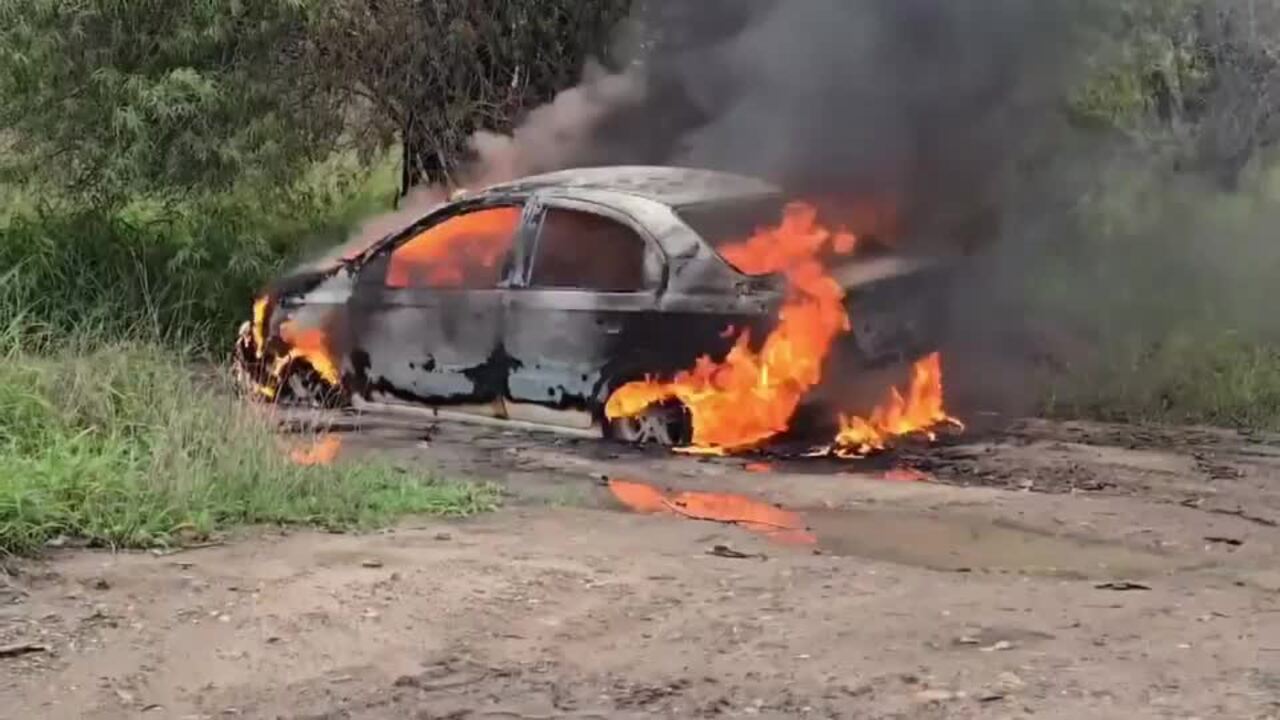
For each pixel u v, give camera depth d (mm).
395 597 5359
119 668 4645
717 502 7090
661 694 4398
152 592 5367
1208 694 4328
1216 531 6625
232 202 11773
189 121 11289
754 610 5246
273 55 11578
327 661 4730
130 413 7590
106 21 11266
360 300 9219
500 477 7570
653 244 8156
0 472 6219
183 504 6258
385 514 6617
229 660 4723
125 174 11234
